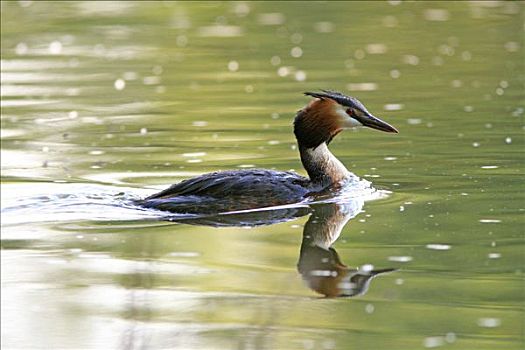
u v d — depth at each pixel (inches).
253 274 458.9
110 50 1194.6
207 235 517.0
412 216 535.5
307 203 560.1
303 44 1214.9
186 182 560.1
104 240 507.8
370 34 1272.1
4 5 1568.7
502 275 451.8
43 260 482.3
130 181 614.9
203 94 926.4
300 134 588.1
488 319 405.7
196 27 1366.9
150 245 499.8
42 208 553.3
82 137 753.6
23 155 690.8
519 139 702.5
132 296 438.0
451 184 595.2
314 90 926.4
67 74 1044.5
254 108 853.2
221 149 704.4
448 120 775.1
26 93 943.0
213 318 413.4
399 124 766.5
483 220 525.7
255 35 1289.4
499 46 1157.7
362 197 571.8
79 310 426.9
